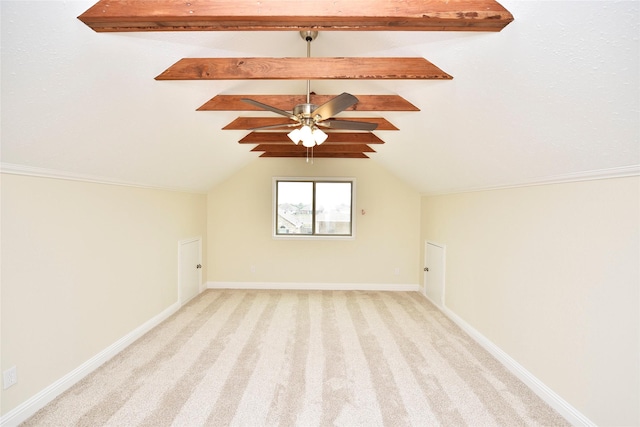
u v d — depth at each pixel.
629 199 1.51
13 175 1.75
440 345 2.87
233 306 3.92
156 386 2.16
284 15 1.28
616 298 1.57
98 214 2.43
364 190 4.78
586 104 1.30
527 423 1.83
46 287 1.96
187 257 4.07
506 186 2.48
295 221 4.86
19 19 1.12
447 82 1.81
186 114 2.30
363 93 2.55
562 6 1.04
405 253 4.80
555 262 1.98
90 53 1.37
